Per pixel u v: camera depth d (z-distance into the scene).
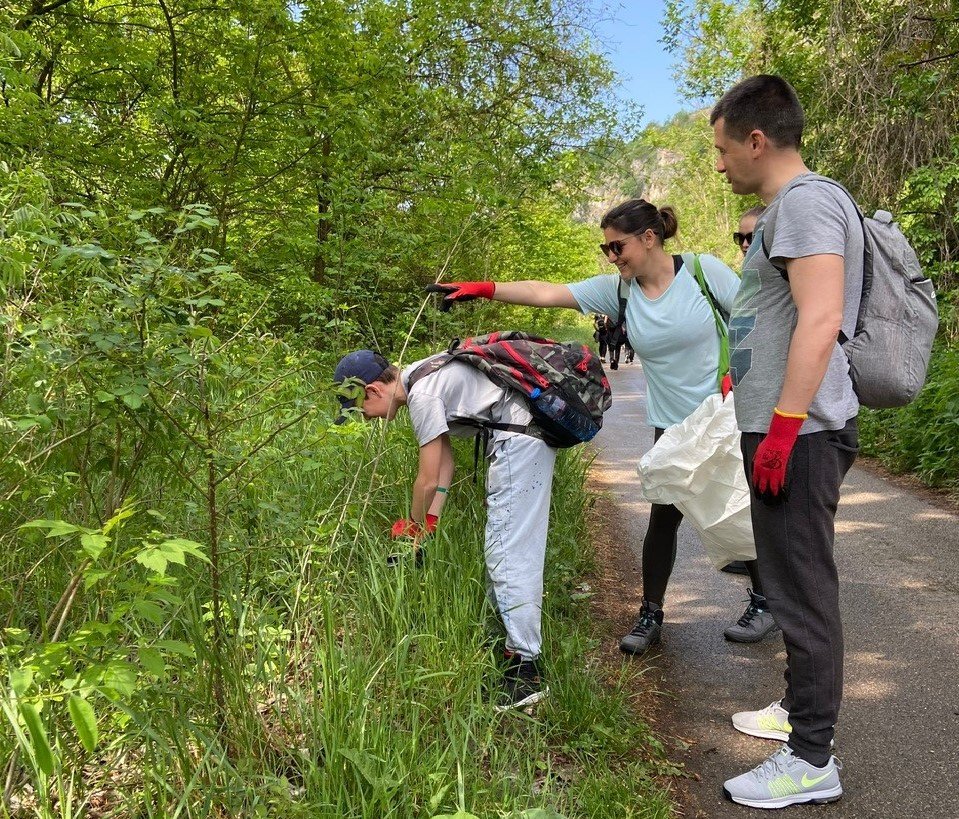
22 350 1.99
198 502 2.52
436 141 8.74
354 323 6.84
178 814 1.63
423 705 2.21
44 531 2.10
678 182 30.44
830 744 2.29
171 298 1.94
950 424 6.23
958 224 10.13
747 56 14.36
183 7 7.43
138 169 7.20
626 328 3.27
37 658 1.39
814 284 2.04
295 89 8.20
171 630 2.22
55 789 1.84
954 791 2.31
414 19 11.41
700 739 2.66
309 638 2.43
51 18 7.16
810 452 2.19
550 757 2.44
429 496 2.83
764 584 2.32
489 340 2.91
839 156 11.17
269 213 8.34
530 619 2.74
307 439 3.18
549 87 12.66
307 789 1.91
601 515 5.52
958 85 9.81
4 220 1.94
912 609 3.62
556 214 16.39
